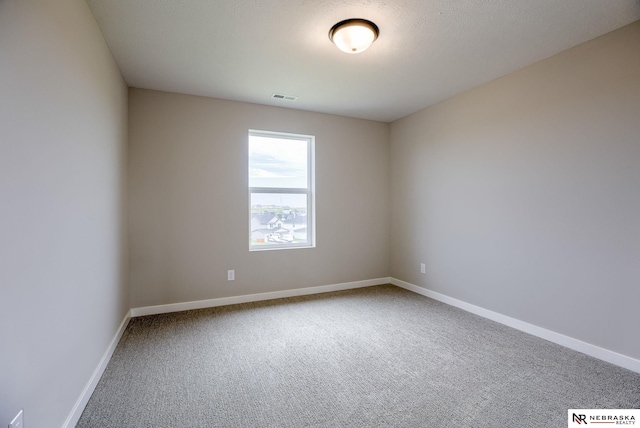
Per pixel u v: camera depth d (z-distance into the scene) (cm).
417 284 412
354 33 210
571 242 248
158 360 230
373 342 262
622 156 218
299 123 400
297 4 191
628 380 202
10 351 105
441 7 195
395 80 309
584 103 239
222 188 359
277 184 401
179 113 339
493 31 223
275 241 400
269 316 324
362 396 187
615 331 223
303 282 406
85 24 183
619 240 220
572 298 247
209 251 354
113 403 180
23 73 114
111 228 243
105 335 223
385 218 456
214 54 254
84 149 180
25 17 115
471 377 207
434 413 171
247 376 209
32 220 120
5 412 102
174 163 338
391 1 189
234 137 364
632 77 213
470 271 337
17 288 110
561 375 209
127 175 313
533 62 271
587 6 195
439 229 376
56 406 140
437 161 377
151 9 195
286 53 253
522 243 284
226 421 165
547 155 263
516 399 183
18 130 111
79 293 169
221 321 309
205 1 188
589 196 237
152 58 259
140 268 326
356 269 440
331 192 423
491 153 312
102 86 220
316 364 225
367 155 445
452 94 348
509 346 253
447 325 299
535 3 192
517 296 289
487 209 317
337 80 308
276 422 164
